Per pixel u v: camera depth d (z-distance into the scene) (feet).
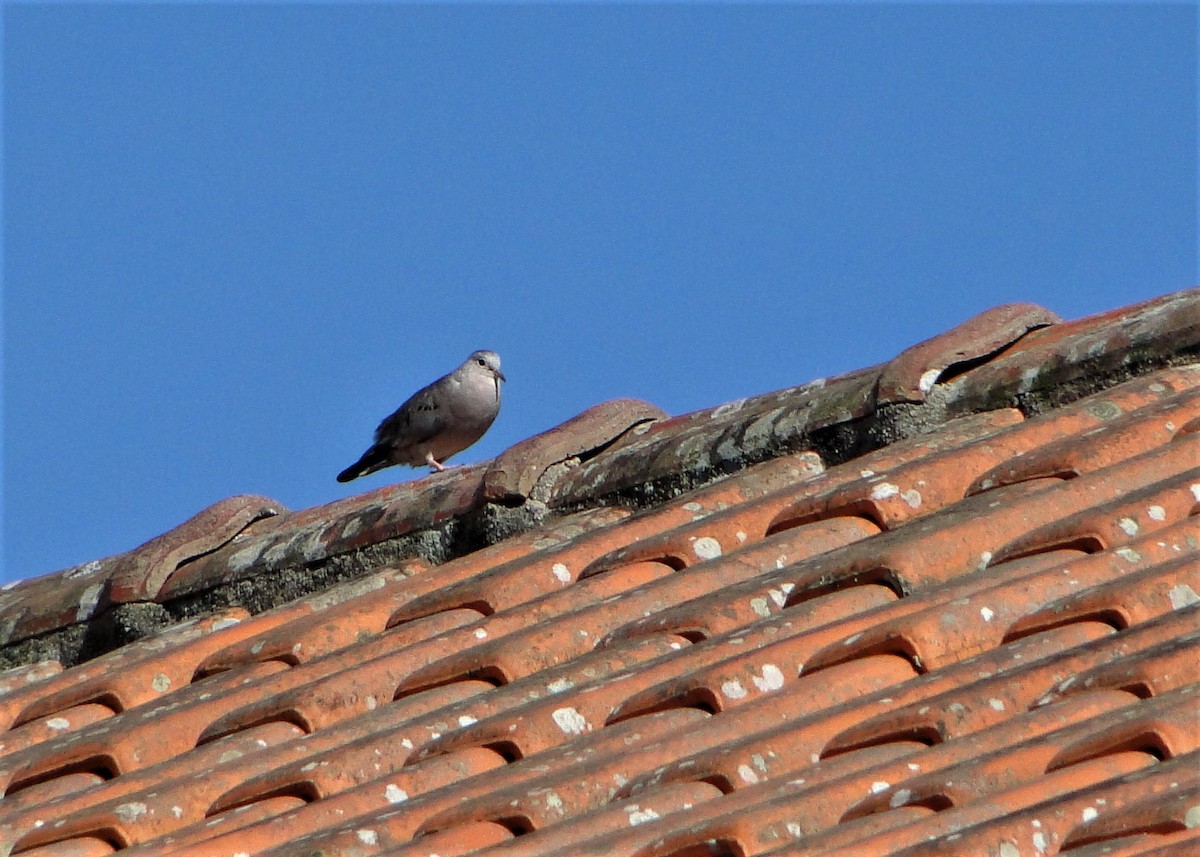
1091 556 27.55
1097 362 36.04
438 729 28.50
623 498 39.75
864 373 38.78
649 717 26.63
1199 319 35.09
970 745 22.82
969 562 29.22
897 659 26.21
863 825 21.38
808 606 28.78
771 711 25.59
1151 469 31.01
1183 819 19.17
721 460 38.78
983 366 37.83
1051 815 20.16
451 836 24.07
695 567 32.17
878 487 32.65
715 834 21.83
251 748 30.45
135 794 28.89
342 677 31.45
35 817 29.53
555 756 26.00
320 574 42.22
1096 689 23.27
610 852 22.35
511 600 34.19
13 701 38.40
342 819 26.20
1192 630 24.22
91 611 44.60
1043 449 32.35
